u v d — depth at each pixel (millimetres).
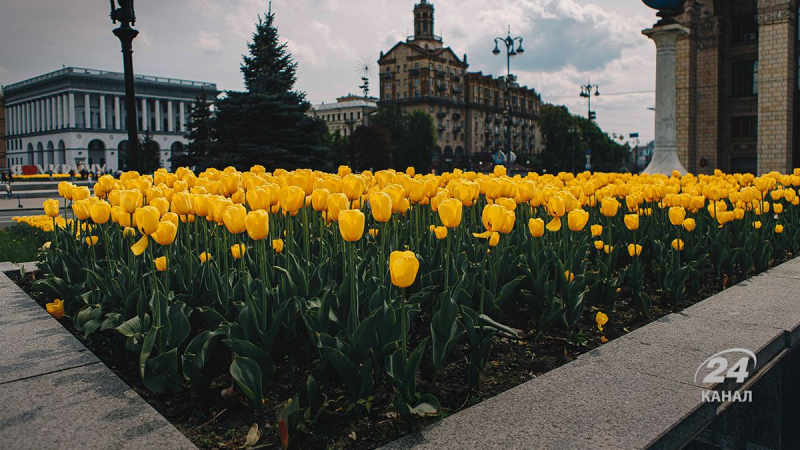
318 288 3482
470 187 3740
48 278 4410
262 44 34344
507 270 4184
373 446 2496
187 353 2883
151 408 2645
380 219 2887
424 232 4980
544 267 3971
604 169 130500
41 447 2271
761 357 3527
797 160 34562
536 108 152125
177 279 3875
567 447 2328
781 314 4305
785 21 30766
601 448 2318
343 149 80062
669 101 19391
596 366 3262
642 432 2453
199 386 2891
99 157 115062
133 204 3621
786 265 6598
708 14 37062
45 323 4039
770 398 3594
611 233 5977
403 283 2506
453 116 122625
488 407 2734
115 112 114375
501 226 3162
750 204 7078
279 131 32125
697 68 37531
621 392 2883
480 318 3076
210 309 3146
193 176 5379
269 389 3049
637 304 4617
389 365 2615
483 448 2328
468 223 6027
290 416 2486
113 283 3746
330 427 2654
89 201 4277
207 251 3994
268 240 4500
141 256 4273
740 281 5816
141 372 2801
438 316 2945
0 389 2854
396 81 122812
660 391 2885
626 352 3488
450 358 3553
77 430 2420
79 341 3631
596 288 4406
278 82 33188
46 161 118812
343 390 2994
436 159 113188
